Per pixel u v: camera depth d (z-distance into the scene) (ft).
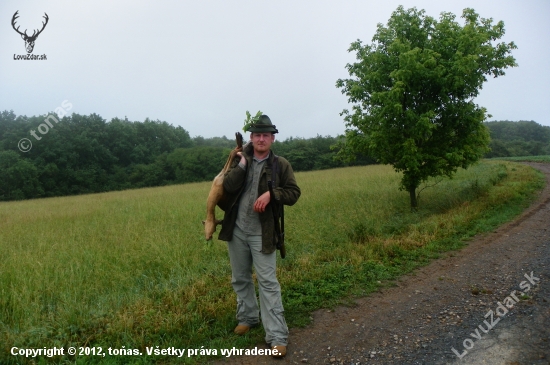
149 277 18.16
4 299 14.82
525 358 10.28
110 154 178.40
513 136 334.24
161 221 32.40
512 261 18.84
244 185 11.61
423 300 14.74
